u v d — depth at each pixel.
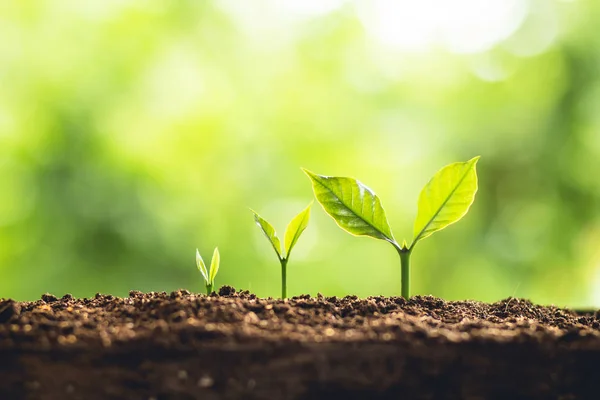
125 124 2.12
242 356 0.54
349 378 0.54
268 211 2.28
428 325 0.58
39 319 0.57
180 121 2.21
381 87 2.37
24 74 2.04
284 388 0.54
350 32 2.37
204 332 0.54
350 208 0.64
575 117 2.20
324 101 2.37
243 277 2.22
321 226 2.29
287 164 2.33
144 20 2.17
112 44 2.13
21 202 2.01
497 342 0.55
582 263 2.23
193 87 2.23
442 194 0.63
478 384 0.55
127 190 2.08
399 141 2.33
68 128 2.06
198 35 2.28
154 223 2.10
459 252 2.28
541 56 2.23
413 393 0.54
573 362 0.55
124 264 2.09
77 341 0.54
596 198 2.22
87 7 2.10
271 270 2.24
